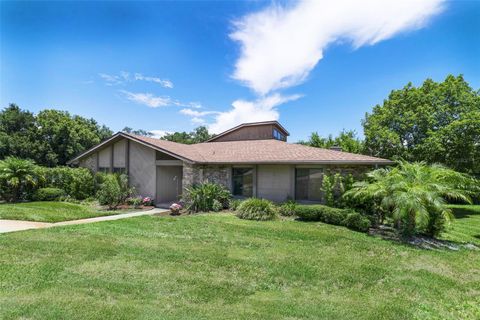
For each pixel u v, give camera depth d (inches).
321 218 433.4
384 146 727.1
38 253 253.6
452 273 242.8
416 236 371.6
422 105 725.9
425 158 677.9
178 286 193.0
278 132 935.0
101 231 345.7
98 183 673.6
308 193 535.2
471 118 632.4
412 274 232.8
